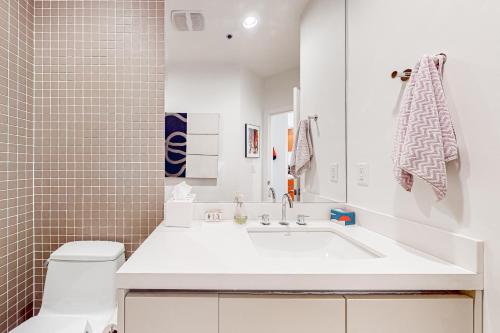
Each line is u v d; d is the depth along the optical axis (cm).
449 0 81
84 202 155
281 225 134
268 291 75
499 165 68
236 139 150
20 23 142
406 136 84
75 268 136
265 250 128
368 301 73
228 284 73
